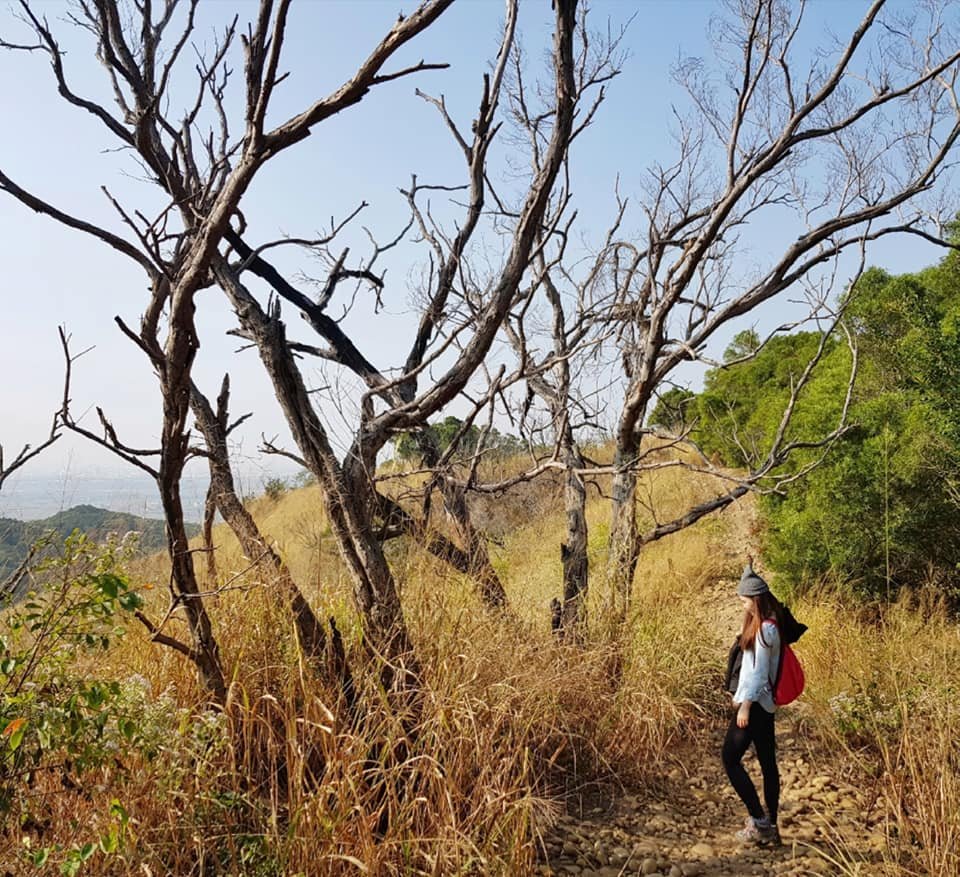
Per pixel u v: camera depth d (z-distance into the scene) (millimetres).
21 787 3297
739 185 6172
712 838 5254
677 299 6664
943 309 10453
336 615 5438
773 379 17266
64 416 3348
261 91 3238
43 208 3824
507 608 6570
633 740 6234
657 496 15039
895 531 9258
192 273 3521
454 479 6270
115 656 4562
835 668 7523
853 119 6148
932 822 4500
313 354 6859
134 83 4926
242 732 4375
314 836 3621
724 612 10719
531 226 4582
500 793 4133
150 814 3578
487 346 4609
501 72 5340
